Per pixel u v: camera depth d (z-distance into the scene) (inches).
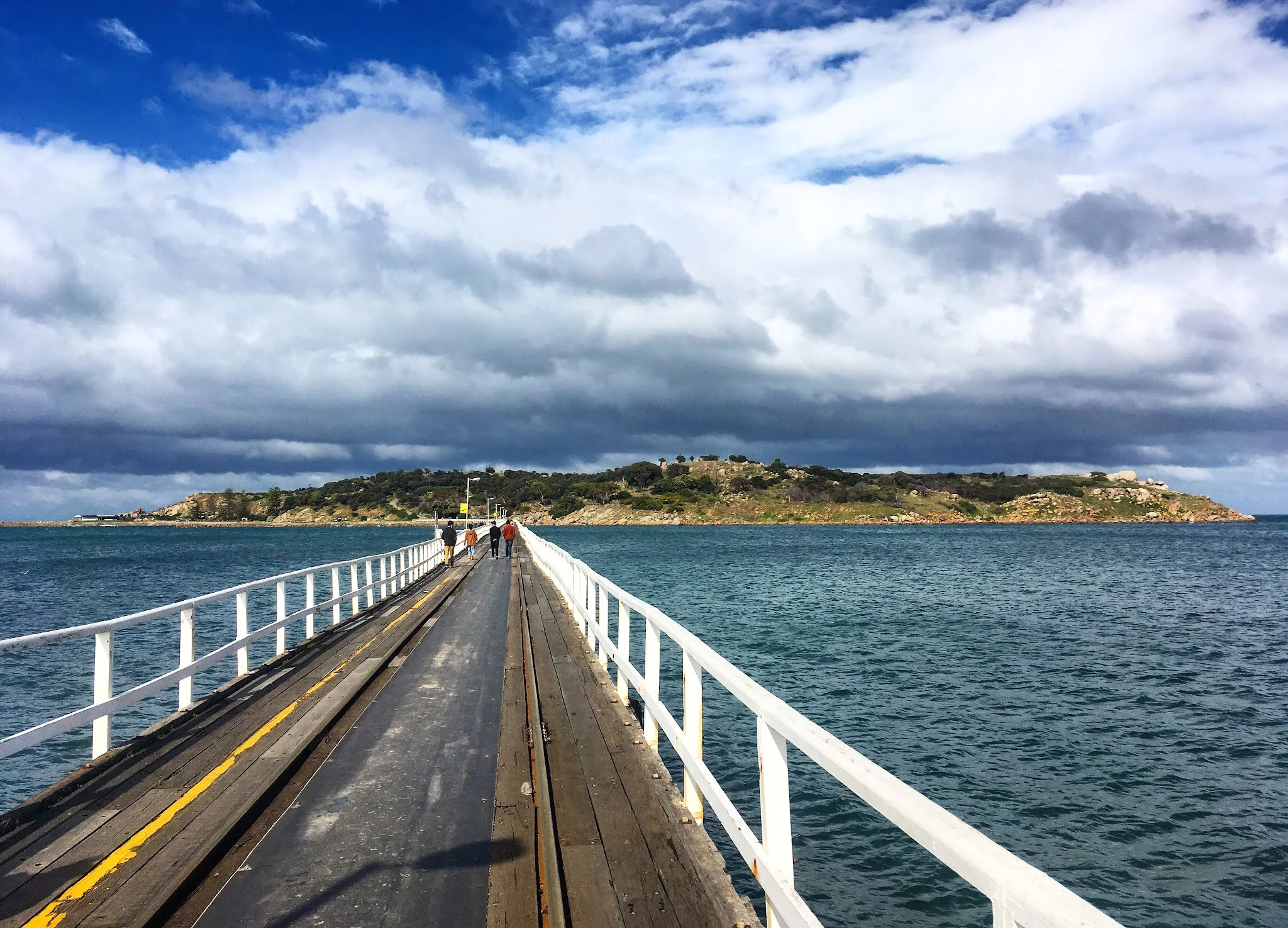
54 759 554.3
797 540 5049.2
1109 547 3941.9
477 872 200.1
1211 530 7175.2
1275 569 2464.3
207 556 3794.3
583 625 566.6
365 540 6284.5
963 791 501.4
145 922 171.2
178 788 254.8
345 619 669.3
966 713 678.5
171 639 1047.6
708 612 1349.7
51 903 179.9
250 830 228.7
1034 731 627.5
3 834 219.5
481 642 559.2
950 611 1373.0
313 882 195.2
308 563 3107.8
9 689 770.2
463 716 358.3
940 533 6461.6
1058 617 1312.7
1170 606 1481.3
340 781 270.4
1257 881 395.2
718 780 490.3
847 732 619.5
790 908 134.0
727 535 6156.5
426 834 224.2
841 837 428.8
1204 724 652.1
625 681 370.6
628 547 4138.8
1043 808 476.7
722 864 200.7
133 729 616.7
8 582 2257.6
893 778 102.0
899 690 757.3
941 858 83.6
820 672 835.4
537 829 227.3
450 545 1305.4
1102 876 400.8
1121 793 500.1
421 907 182.5
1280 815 466.6
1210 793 498.9
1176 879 398.0
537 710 353.4
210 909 182.2
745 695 160.6
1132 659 933.2
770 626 1171.9
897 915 357.4
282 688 408.5
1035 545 4237.2
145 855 204.7
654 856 208.2
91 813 234.2
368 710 370.6
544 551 1098.7
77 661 901.2
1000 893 72.1
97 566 3061.0
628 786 261.1
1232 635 1123.3
